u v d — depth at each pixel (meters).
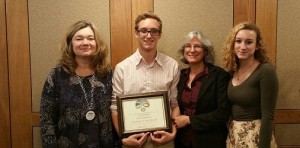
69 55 1.67
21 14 1.94
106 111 1.67
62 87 1.62
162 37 1.97
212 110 1.71
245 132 1.59
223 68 1.81
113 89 1.72
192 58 1.74
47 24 1.95
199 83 1.75
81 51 1.63
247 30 1.58
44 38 1.96
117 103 1.65
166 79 1.73
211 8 1.94
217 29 1.95
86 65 1.69
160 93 1.67
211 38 1.96
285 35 1.94
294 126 1.97
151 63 1.73
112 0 1.94
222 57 1.86
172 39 1.97
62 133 1.62
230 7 1.93
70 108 1.60
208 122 1.66
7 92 1.98
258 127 1.59
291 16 1.92
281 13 1.92
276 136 1.99
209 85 1.71
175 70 1.78
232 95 1.64
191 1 1.94
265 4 1.92
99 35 1.71
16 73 1.97
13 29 1.95
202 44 1.74
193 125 1.67
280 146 1.99
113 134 1.74
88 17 1.95
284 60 1.96
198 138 1.70
